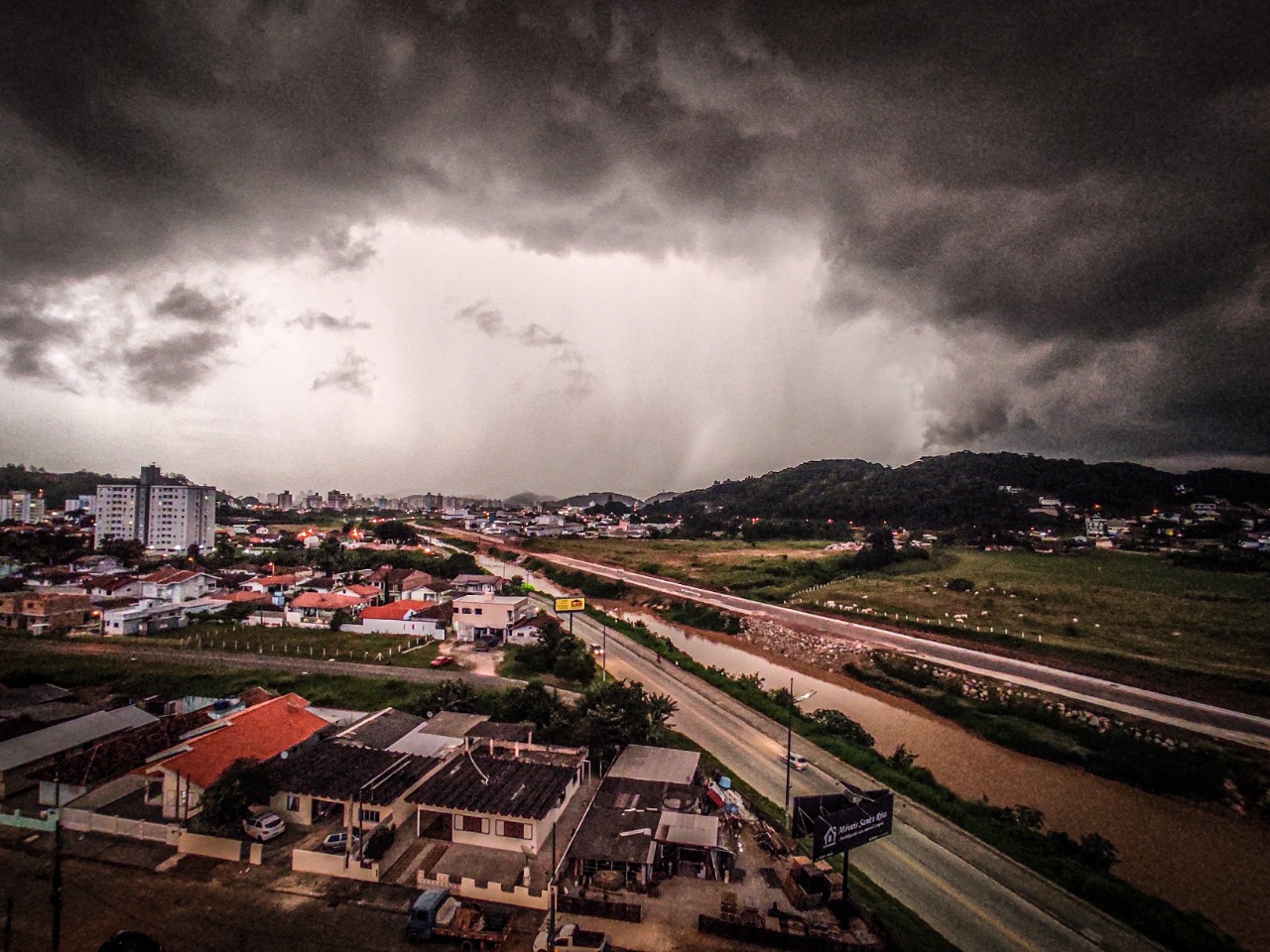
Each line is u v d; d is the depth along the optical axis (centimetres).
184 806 3747
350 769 3950
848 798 3447
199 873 3275
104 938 2756
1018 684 6844
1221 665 7025
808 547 18925
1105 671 7275
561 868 3359
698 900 3192
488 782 3838
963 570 13325
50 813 3684
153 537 15875
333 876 3288
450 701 5391
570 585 14225
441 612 9144
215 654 7338
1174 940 3138
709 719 5962
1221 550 13625
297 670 6781
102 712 5025
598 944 2708
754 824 3931
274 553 14525
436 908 2888
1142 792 5009
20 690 5700
